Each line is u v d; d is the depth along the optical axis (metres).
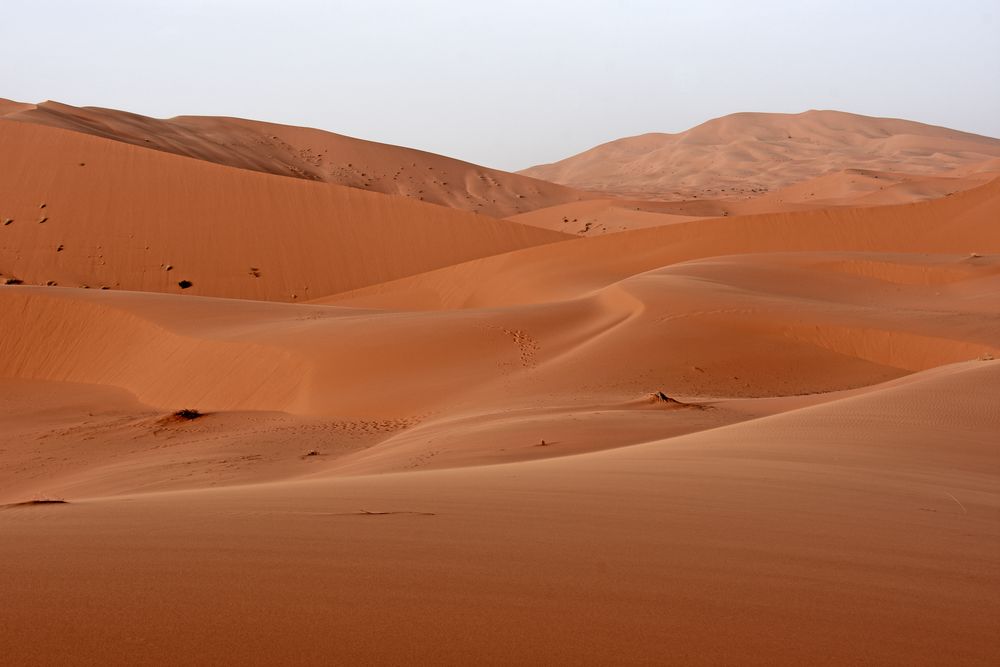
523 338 28.84
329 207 70.56
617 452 8.97
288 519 4.65
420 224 70.62
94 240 62.25
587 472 6.70
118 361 33.06
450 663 2.55
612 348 26.48
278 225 67.69
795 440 8.90
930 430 9.56
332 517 4.71
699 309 29.52
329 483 6.80
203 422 23.84
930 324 27.33
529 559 3.77
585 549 3.98
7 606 2.94
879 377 25.39
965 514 5.29
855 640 2.91
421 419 22.05
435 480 6.48
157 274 60.91
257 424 23.16
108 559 3.68
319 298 62.25
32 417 27.03
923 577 3.75
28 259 59.38
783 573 3.68
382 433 20.64
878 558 4.02
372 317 32.84
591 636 2.83
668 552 3.96
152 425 23.86
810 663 2.69
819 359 26.42
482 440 14.23
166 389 29.59
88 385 32.31
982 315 28.86
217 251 64.25
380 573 3.49
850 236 60.19
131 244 62.78
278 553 3.80
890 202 109.38
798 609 3.20
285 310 37.12
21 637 2.64
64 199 65.00
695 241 60.53
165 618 2.86
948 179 121.75
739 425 11.24
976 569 3.94
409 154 150.88
